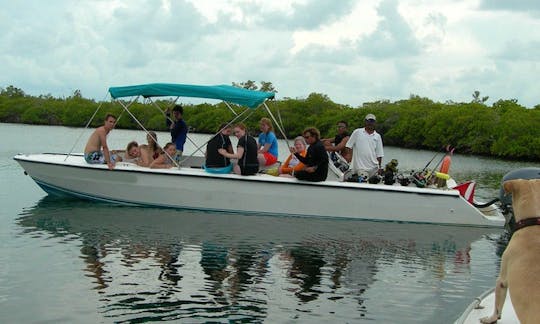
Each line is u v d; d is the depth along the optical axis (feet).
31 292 18.02
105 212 31.37
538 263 10.81
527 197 11.53
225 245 25.22
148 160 34.14
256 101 32.83
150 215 31.04
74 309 16.70
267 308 17.48
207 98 33.32
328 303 18.20
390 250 25.86
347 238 27.91
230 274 20.90
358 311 17.57
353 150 34.47
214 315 16.67
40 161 33.71
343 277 21.24
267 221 30.94
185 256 23.11
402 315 17.38
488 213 33.99
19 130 166.20
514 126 164.86
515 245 11.38
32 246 23.67
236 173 32.63
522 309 10.70
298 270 21.90
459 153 185.37
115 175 32.68
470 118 182.09
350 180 33.22
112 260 22.00
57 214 30.42
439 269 22.94
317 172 31.86
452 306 18.37
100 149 34.12
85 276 19.88
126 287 18.86
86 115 223.51
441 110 203.92
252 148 32.42
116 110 151.43
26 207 32.19
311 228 29.76
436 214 32.30
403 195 32.12
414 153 163.94
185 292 18.62
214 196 32.35
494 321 12.48
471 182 33.04
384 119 221.66
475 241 28.45
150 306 17.19
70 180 33.63
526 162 152.15
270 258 23.45
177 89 33.17
